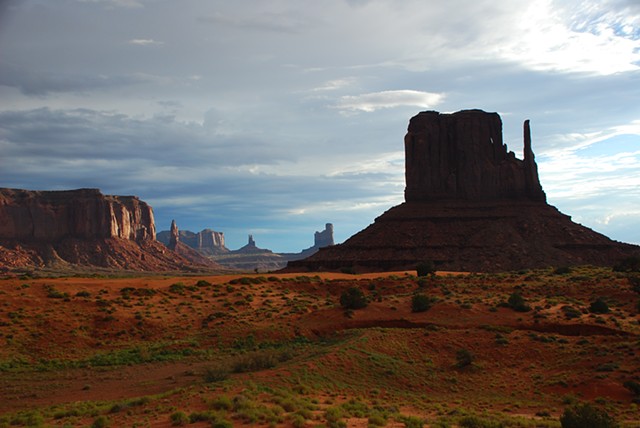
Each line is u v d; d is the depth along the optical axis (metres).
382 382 44.84
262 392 34.44
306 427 26.06
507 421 32.84
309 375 42.56
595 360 48.22
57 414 31.00
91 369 49.91
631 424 32.34
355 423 28.41
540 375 47.44
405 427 28.19
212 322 65.44
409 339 55.69
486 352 52.69
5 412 35.75
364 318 66.62
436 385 45.72
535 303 71.44
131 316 64.25
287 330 63.41
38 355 52.91
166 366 51.00
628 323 60.72
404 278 93.81
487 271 136.38
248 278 89.50
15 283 71.25
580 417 28.86
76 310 63.81
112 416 29.84
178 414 26.64
